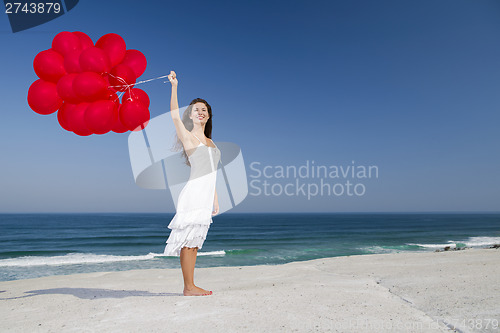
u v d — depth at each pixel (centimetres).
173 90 300
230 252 2080
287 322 238
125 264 1576
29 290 522
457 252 948
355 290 378
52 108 330
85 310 289
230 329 222
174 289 452
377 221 9931
